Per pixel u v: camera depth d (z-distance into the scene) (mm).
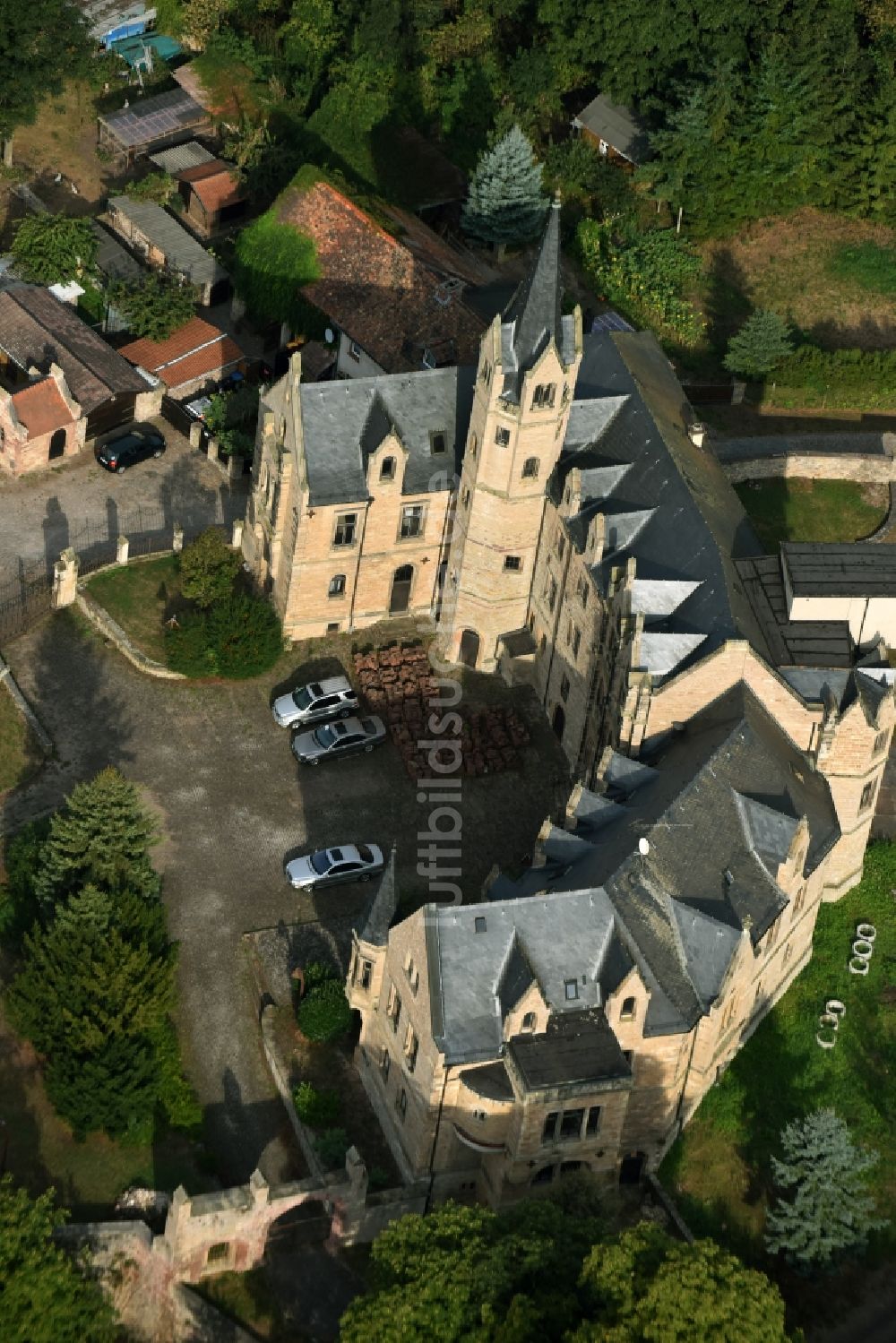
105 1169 96562
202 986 104062
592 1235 86688
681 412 120812
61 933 100375
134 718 116812
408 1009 93500
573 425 117312
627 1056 94375
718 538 110438
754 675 104312
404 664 121500
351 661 121938
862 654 113312
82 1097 95938
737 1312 81688
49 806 111688
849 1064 104312
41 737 114625
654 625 107375
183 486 132750
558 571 115500
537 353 109312
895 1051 105375
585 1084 90812
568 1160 94562
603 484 114375
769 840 99062
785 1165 96125
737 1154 99875
